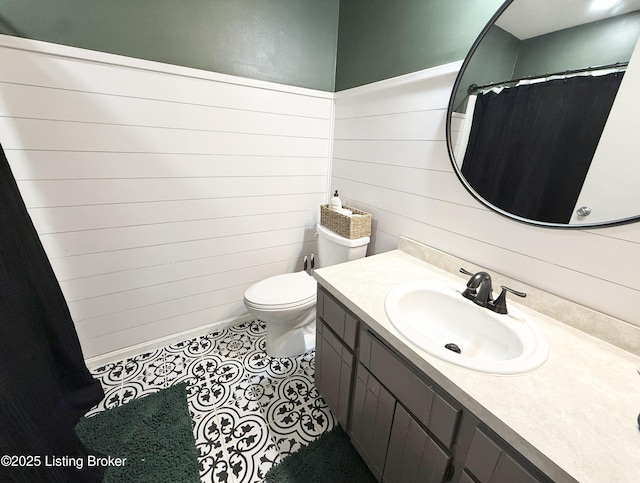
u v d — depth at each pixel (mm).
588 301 868
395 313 902
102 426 1278
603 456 508
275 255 1979
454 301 1022
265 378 1591
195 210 1608
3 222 950
